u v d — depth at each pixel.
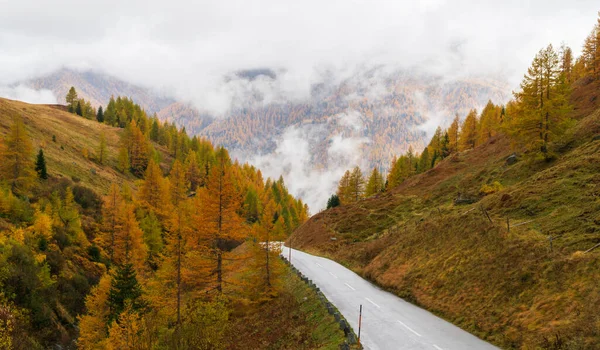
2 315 26.16
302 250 51.94
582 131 38.44
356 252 40.09
